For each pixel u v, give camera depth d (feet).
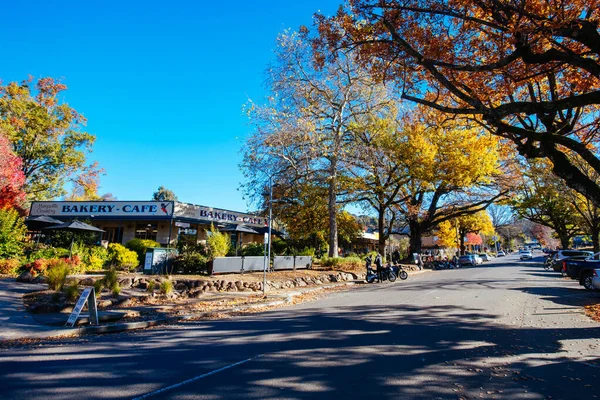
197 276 53.11
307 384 15.24
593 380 15.85
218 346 21.97
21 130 109.09
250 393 14.23
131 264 59.98
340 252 133.08
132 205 87.92
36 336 24.49
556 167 33.40
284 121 71.92
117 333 26.99
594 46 25.52
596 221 100.89
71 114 117.70
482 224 176.55
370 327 26.94
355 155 76.54
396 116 86.79
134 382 15.49
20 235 54.80
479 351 20.38
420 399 13.73
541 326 27.22
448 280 70.90
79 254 55.42
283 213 104.06
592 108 41.73
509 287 55.77
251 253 72.84
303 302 44.01
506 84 35.47
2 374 16.53
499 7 27.07
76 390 14.49
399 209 108.06
